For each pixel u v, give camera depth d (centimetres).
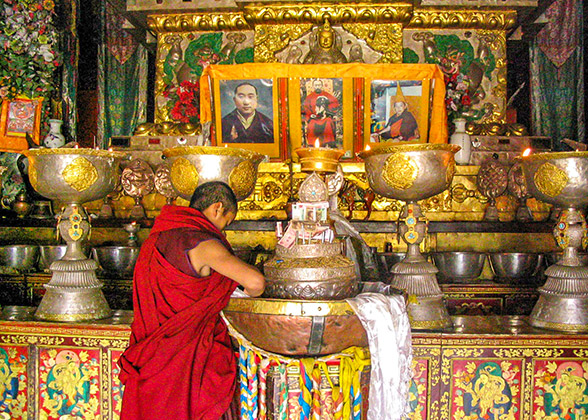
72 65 588
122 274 367
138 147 493
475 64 567
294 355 219
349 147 492
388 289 251
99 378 268
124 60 693
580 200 257
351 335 216
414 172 257
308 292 220
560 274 263
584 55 656
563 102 654
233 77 489
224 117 495
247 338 222
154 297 214
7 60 507
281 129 493
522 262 346
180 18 571
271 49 550
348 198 429
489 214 451
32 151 264
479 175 458
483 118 564
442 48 568
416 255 277
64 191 270
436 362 258
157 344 208
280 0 528
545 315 266
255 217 459
